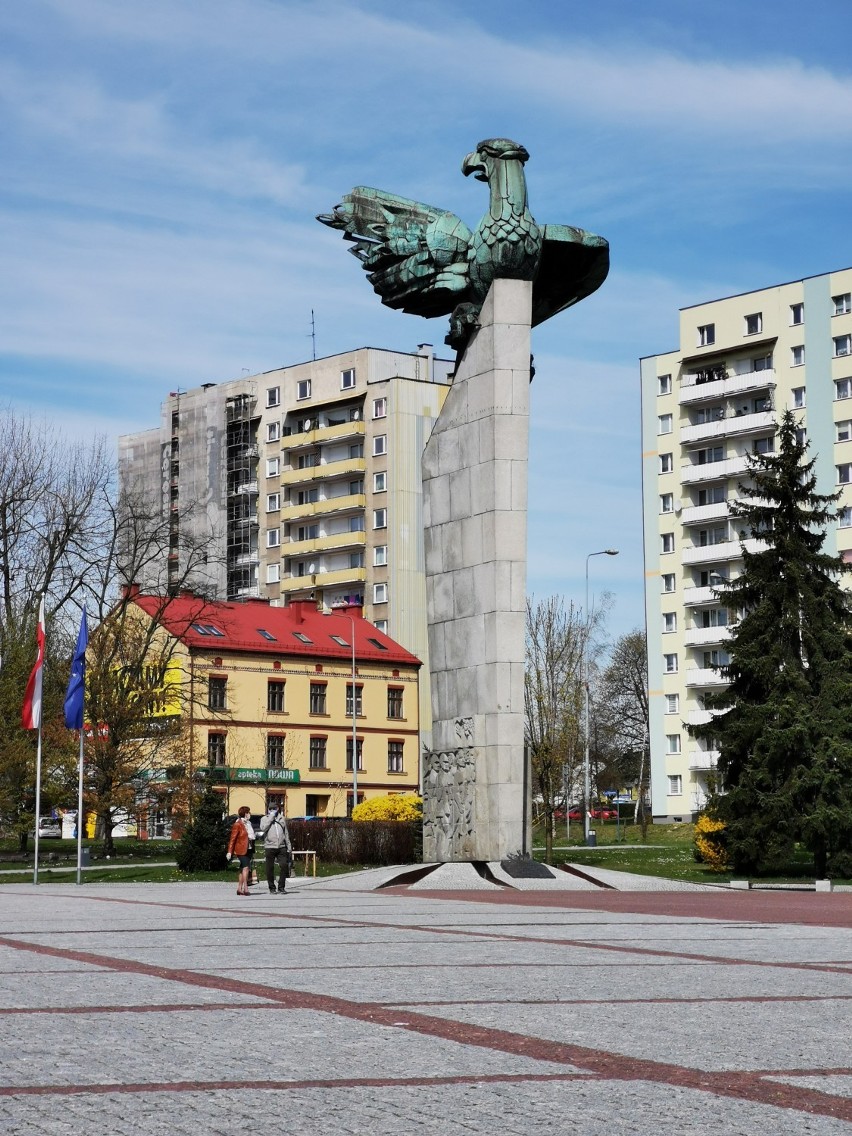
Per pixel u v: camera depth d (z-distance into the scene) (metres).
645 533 96.62
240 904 27.09
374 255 43.41
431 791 41.50
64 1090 7.06
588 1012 10.00
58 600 64.69
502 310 39.97
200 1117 6.47
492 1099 6.88
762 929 19.73
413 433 112.94
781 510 47.59
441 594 41.47
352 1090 7.09
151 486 129.38
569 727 67.25
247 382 123.12
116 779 59.97
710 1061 7.99
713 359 93.75
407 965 13.55
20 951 15.21
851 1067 7.85
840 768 45.09
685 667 94.31
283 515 119.06
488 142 41.25
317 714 92.31
